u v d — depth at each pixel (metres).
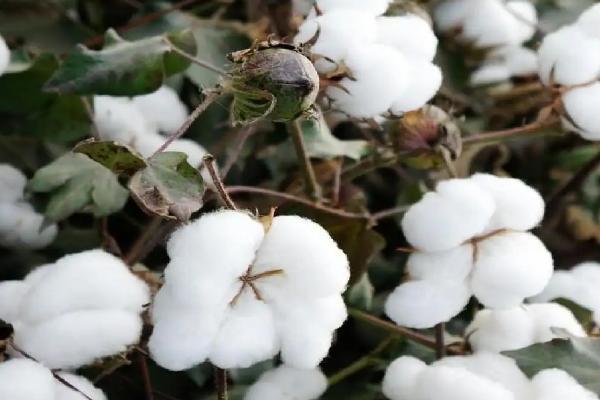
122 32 1.12
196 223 0.84
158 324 0.84
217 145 1.06
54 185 0.99
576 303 1.01
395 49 0.94
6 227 1.01
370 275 1.09
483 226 0.92
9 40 1.12
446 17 1.16
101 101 1.05
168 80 1.09
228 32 1.11
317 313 0.85
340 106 0.93
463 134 1.15
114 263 0.88
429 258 0.93
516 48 1.19
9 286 0.90
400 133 1.00
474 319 0.98
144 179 0.87
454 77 1.17
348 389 1.02
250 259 0.83
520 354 0.92
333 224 1.02
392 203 1.15
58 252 1.04
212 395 1.00
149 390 0.97
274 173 1.09
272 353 0.85
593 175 1.22
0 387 0.83
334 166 1.07
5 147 1.07
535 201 0.93
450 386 0.89
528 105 1.15
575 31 0.99
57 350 0.85
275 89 0.87
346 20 0.92
